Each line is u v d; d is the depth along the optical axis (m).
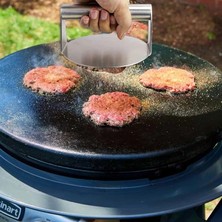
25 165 1.24
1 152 1.31
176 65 1.54
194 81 1.44
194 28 3.91
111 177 1.17
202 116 1.28
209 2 4.16
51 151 1.15
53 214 1.18
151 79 1.42
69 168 1.17
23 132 1.21
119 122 1.23
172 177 1.21
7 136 1.21
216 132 1.23
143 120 1.26
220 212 1.29
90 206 1.14
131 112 1.26
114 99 1.31
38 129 1.22
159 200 1.15
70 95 1.37
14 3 4.12
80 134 1.21
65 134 1.21
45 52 1.59
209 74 1.49
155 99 1.36
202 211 1.51
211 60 3.53
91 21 1.20
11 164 1.26
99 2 1.15
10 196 1.16
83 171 1.17
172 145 1.17
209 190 1.18
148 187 1.19
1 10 3.98
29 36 3.61
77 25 3.69
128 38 1.42
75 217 1.15
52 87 1.38
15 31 3.65
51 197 1.16
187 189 1.19
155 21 4.00
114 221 1.23
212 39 3.79
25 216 1.23
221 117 1.28
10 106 1.31
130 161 1.13
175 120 1.26
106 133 1.21
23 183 1.21
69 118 1.27
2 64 1.51
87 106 1.29
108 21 1.20
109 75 1.47
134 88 1.41
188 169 1.24
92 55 1.32
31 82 1.40
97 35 1.44
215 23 3.98
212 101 1.35
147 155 1.13
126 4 1.17
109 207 1.13
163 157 1.15
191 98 1.37
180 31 3.88
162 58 1.58
